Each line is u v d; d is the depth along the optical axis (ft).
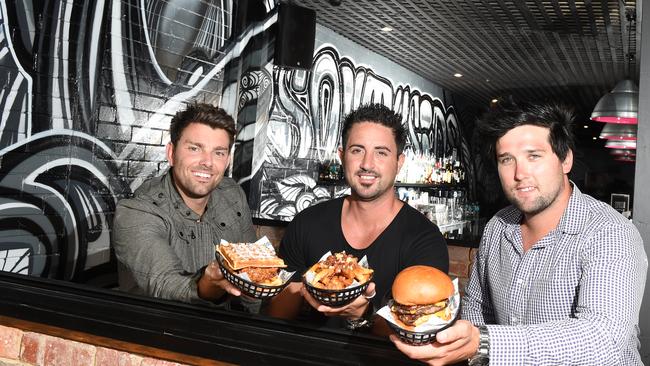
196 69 11.73
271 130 15.01
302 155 16.55
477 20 16.08
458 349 3.39
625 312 3.72
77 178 9.14
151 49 10.45
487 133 4.35
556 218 4.35
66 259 9.00
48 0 8.48
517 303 4.52
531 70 22.67
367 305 4.37
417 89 24.21
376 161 5.48
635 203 4.77
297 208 16.40
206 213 6.95
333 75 17.95
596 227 4.07
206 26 11.91
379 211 5.70
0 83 7.86
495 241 4.87
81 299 4.72
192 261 6.51
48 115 8.60
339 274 4.09
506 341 3.51
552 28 16.62
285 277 4.26
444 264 5.55
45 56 8.50
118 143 9.89
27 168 8.32
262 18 13.67
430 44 19.11
